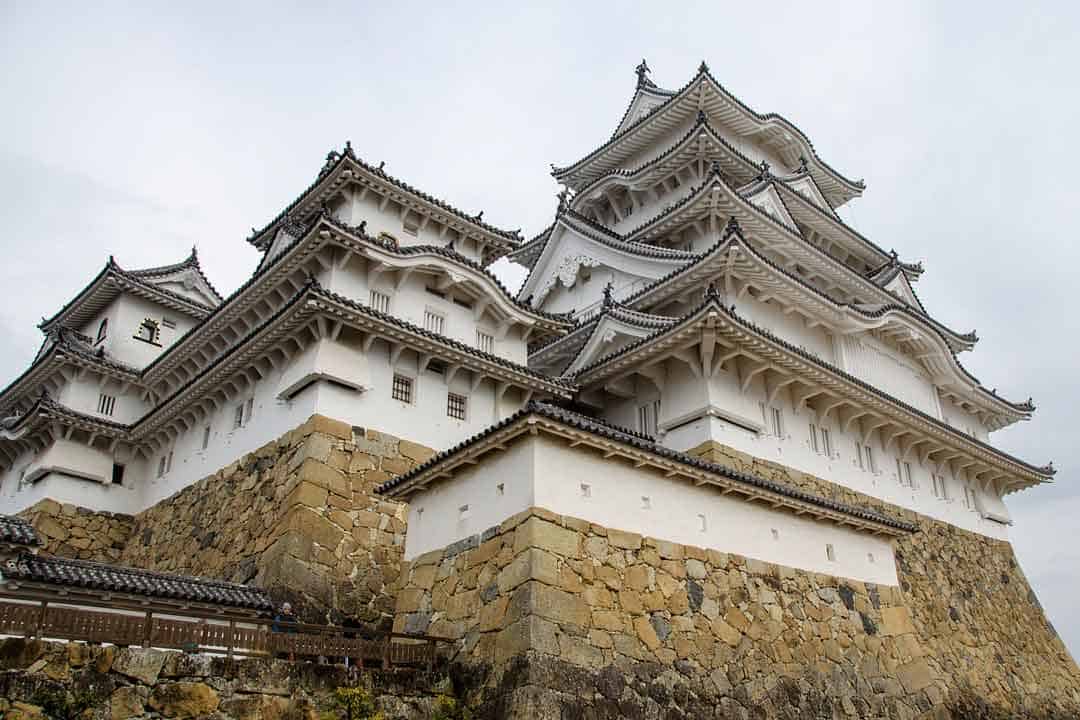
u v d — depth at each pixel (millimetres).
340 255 27797
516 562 17312
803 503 22766
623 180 44000
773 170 47688
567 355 36406
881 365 37938
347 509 24484
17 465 36375
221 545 26844
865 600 24016
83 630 14664
